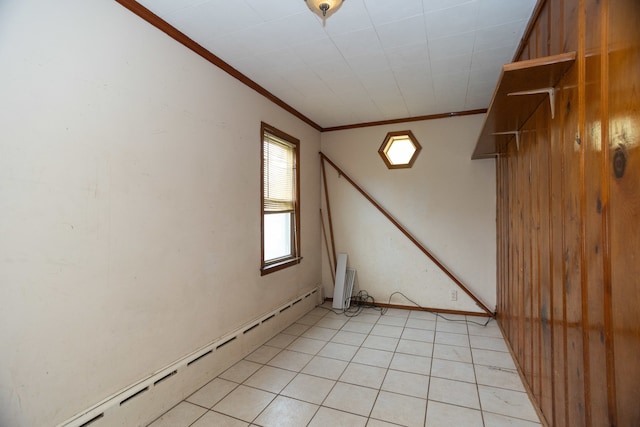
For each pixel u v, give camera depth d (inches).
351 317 152.6
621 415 38.6
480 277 153.6
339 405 82.3
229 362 102.8
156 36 79.4
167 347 81.2
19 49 53.5
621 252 38.6
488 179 151.9
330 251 179.9
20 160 53.4
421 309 161.9
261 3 74.9
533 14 76.6
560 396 61.1
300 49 96.5
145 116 76.1
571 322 54.9
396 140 171.6
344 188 176.1
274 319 130.0
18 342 52.8
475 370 100.2
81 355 61.9
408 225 165.2
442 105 147.0
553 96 63.0
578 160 51.1
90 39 64.4
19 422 52.7
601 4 42.7
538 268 75.9
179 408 80.9
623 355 38.2
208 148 96.3
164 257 80.7
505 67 54.9
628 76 36.4
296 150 153.3
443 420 76.0
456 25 84.8
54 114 58.2
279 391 88.8
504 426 73.5
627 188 37.0
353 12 78.8
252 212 117.7
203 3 74.3
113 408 66.7
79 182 62.1
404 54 100.3
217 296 99.3
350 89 127.7
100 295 65.6
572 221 54.0
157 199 78.9
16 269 52.7
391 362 106.0
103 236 66.3
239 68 108.3
